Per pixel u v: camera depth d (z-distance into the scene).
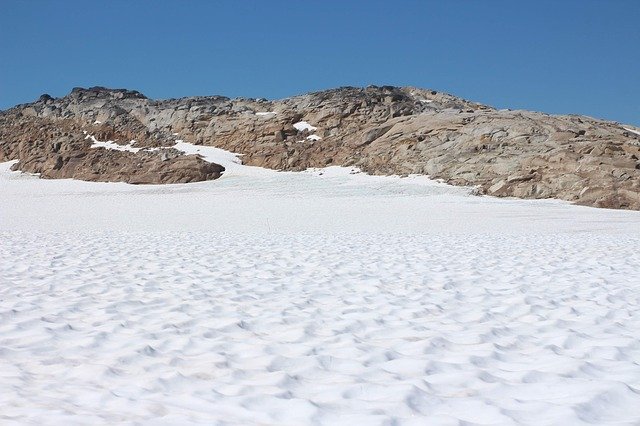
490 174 58.44
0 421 3.94
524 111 75.75
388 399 4.62
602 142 59.12
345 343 6.51
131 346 6.41
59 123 95.00
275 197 53.91
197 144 84.56
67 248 16.72
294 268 12.77
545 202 47.53
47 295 9.34
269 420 4.22
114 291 9.80
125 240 19.81
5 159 88.56
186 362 5.82
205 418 4.18
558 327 7.24
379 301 9.02
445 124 71.50
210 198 53.84
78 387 4.96
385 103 86.25
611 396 4.52
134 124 90.62
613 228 30.67
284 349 6.29
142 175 70.50
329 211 41.66
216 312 8.20
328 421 4.18
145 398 4.71
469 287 10.29
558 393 4.69
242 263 13.59
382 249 16.94
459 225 32.00
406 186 57.22
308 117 84.75
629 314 7.94
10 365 5.66
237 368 5.60
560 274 11.75
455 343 6.53
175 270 12.38
